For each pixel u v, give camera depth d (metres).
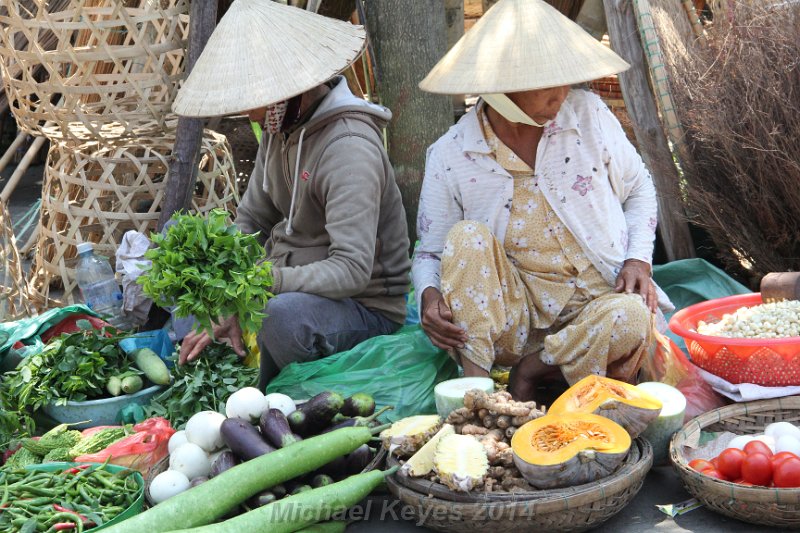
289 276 3.41
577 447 2.55
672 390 3.09
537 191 3.31
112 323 4.15
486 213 3.37
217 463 2.83
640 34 4.55
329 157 3.46
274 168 3.69
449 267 3.24
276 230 3.82
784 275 3.54
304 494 2.61
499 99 3.16
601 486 2.53
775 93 3.90
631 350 3.12
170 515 2.54
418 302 3.41
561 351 3.21
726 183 4.22
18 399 3.38
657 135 4.56
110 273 4.27
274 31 3.35
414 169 4.74
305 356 3.47
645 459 2.68
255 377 3.55
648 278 3.32
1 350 3.57
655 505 2.81
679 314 3.61
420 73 4.65
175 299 3.00
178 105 3.33
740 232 4.21
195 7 4.32
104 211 4.68
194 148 4.34
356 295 3.69
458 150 3.37
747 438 2.88
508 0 3.21
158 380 3.47
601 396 2.78
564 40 3.07
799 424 3.13
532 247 3.37
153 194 4.43
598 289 3.37
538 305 3.40
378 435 2.99
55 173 4.52
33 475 2.87
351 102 3.53
